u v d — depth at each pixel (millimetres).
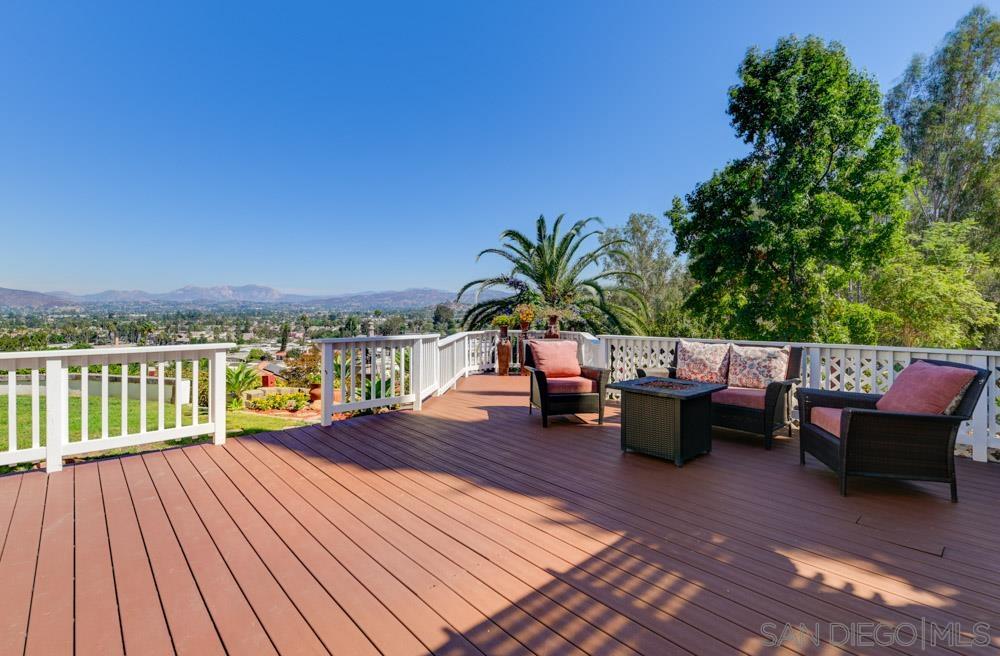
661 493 2959
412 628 1616
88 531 2393
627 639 1552
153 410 8453
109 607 1743
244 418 7324
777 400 4008
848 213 10977
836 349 4723
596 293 12820
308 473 3324
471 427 4750
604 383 4891
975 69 18375
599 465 3537
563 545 2246
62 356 3309
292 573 1989
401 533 2381
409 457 3725
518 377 8547
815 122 11562
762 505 2760
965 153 18094
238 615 1694
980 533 2381
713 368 4688
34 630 1604
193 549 2205
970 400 2785
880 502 2809
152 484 3092
